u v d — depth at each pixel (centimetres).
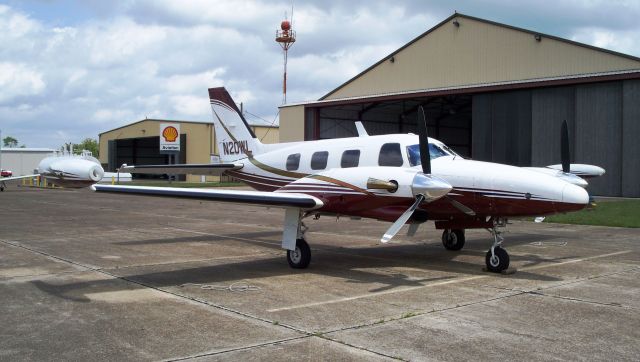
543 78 2642
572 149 2597
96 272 881
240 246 1205
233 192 891
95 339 527
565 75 2681
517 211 838
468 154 4806
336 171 930
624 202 2256
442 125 4541
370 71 3562
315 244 1251
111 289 754
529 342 515
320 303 671
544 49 2759
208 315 616
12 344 511
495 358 471
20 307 651
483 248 1168
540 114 2698
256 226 1638
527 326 567
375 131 4072
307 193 946
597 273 865
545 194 805
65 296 709
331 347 502
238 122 1452
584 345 505
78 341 520
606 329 556
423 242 1278
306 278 840
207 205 2591
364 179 880
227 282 807
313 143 1161
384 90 3500
